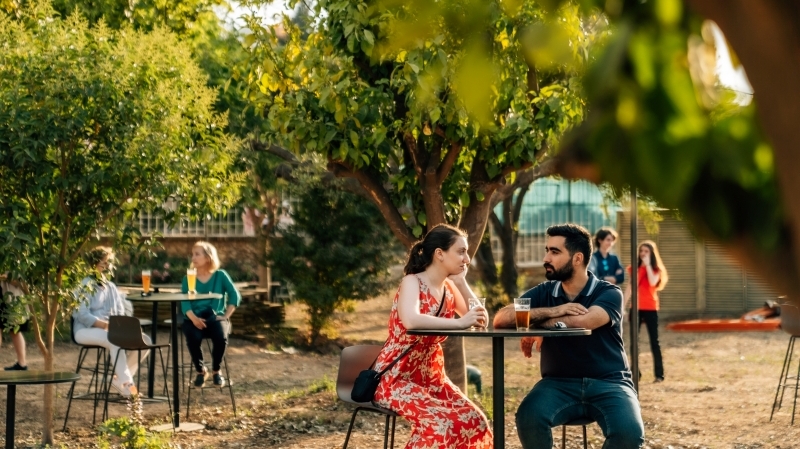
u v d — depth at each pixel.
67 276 8.69
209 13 15.54
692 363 14.61
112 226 8.80
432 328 5.50
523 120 8.22
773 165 0.58
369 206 16.64
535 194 24.91
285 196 17.97
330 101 8.36
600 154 0.66
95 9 13.45
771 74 0.56
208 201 8.80
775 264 0.59
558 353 5.77
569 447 8.27
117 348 9.91
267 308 17.53
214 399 11.08
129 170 8.13
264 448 8.48
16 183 8.15
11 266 7.84
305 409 10.27
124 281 18.53
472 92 0.89
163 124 8.55
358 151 8.78
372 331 18.88
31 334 15.52
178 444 8.69
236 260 19.97
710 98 0.65
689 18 0.67
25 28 8.92
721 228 0.61
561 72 0.86
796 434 8.98
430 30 0.90
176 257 19.66
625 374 5.78
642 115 0.66
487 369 13.84
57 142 8.20
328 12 8.34
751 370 13.76
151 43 8.81
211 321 11.51
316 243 16.47
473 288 21.05
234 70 9.28
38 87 8.07
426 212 9.35
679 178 0.63
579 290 6.00
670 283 21.42
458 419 5.48
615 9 0.71
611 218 22.16
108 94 8.20
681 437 8.92
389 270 17.44
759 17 0.56
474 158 9.41
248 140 12.73
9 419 6.34
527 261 24.92
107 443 8.34
